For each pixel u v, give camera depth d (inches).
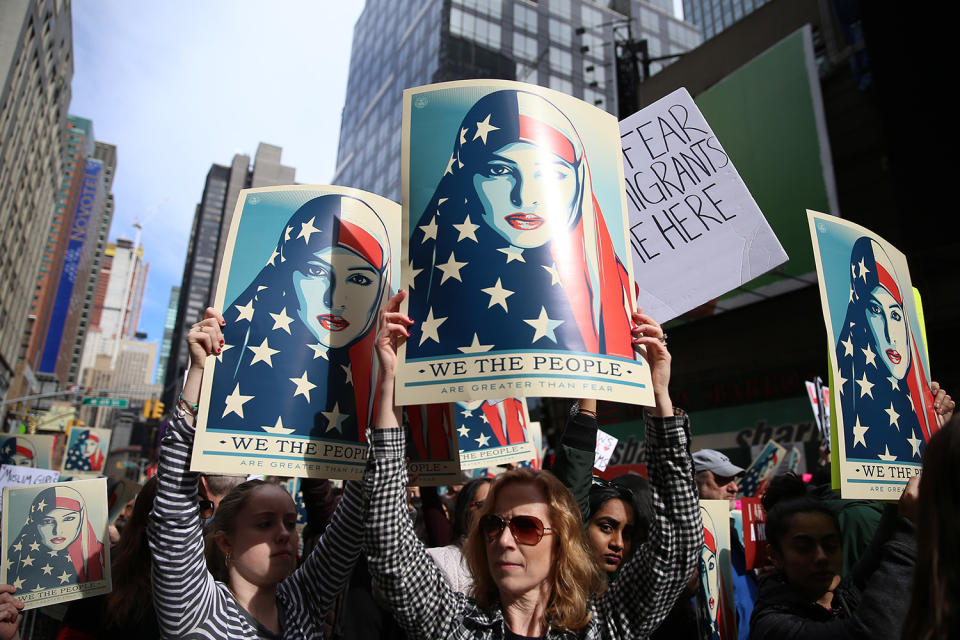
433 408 122.6
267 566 86.6
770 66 730.2
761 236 121.6
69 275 5595.5
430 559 86.1
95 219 6648.6
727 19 3801.7
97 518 114.7
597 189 97.7
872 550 89.2
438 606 81.4
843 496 92.9
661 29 2265.0
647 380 89.9
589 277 90.4
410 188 94.7
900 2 490.3
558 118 97.5
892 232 620.7
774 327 724.0
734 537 138.9
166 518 82.0
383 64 2551.7
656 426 90.0
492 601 83.4
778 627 92.5
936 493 52.5
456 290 88.0
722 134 768.9
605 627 82.5
